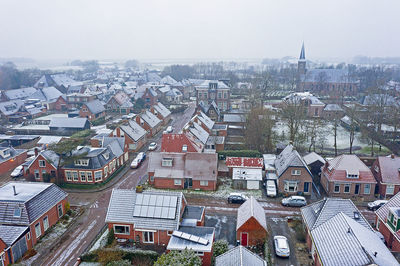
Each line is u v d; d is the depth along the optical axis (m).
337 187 54.47
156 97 140.12
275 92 162.38
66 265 37.06
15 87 197.62
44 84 188.50
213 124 90.94
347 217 35.12
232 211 50.03
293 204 51.38
